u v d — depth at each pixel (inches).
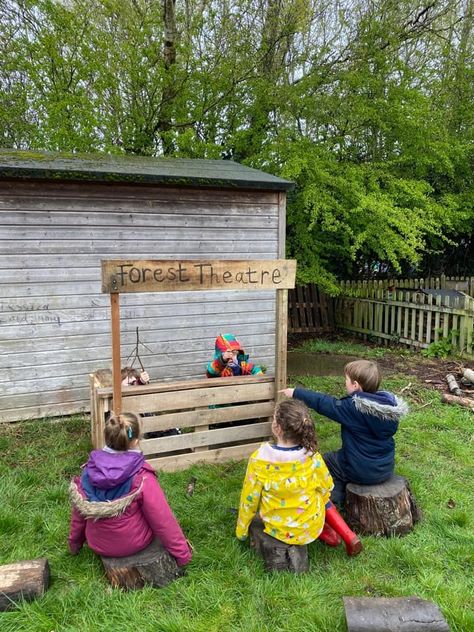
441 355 311.0
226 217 230.1
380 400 118.3
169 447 150.9
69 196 200.5
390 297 366.6
